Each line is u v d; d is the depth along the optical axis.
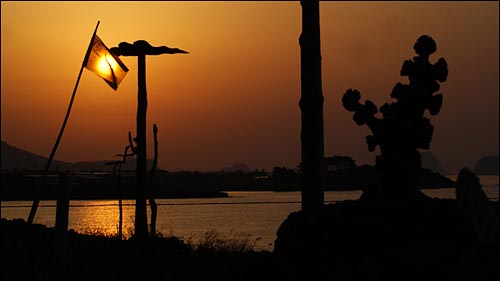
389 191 18.31
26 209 169.50
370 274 15.33
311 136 24.34
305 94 24.58
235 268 19.44
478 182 8.06
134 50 34.09
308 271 16.58
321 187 24.25
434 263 14.93
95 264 21.22
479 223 7.96
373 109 18.50
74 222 90.56
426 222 16.62
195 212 158.75
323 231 17.30
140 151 34.31
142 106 34.56
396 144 18.27
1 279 18.55
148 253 24.55
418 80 18.14
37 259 21.34
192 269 20.62
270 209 182.62
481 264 12.12
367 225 16.77
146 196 34.31
